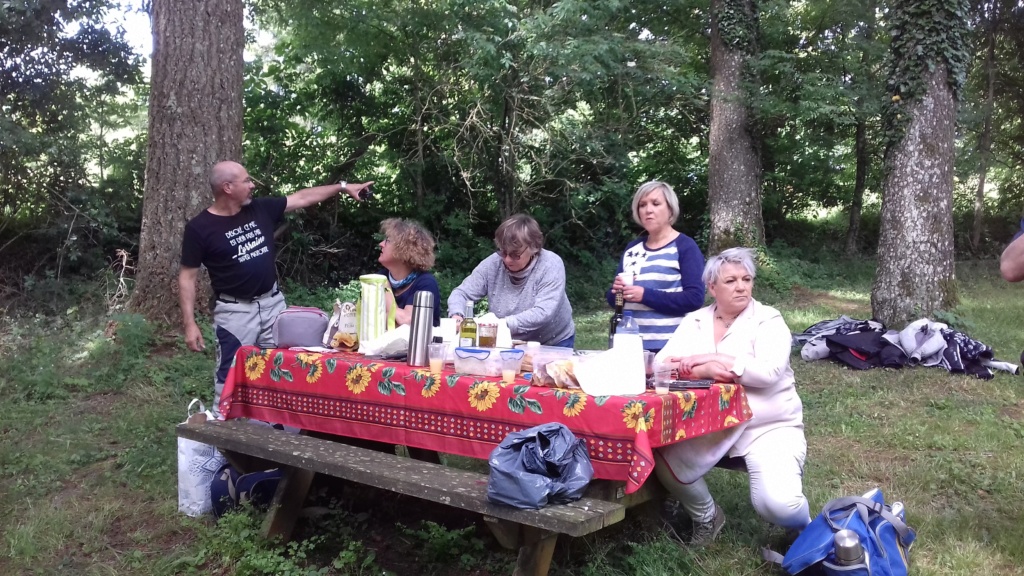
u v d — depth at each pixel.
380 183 15.87
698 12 18.00
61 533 3.89
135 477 4.71
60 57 11.96
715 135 15.97
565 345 4.45
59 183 11.83
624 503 3.06
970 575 3.23
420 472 3.10
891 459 4.97
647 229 4.23
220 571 3.51
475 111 14.06
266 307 4.88
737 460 3.50
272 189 14.34
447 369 3.47
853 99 14.92
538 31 13.22
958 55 9.00
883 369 7.69
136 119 13.33
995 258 20.59
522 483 2.60
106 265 11.83
